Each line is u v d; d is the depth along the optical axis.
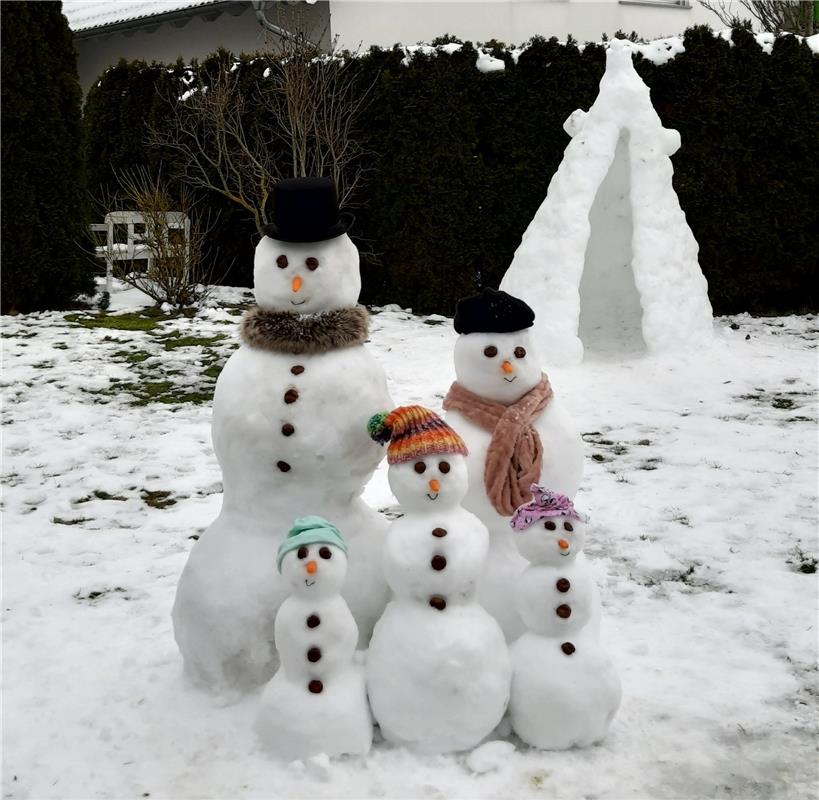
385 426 3.29
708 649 4.02
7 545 5.30
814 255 11.84
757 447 6.79
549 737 3.20
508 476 3.47
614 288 9.99
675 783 3.11
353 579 3.46
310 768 3.08
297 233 3.37
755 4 19.88
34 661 3.99
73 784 3.15
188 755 3.25
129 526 5.60
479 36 16.67
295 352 3.41
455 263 12.12
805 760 3.24
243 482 3.49
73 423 7.63
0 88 11.85
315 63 12.98
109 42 19.45
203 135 13.94
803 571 4.82
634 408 7.86
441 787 3.03
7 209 12.17
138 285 13.89
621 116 9.39
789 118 11.51
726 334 10.50
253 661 3.46
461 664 3.07
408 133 12.03
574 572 3.21
